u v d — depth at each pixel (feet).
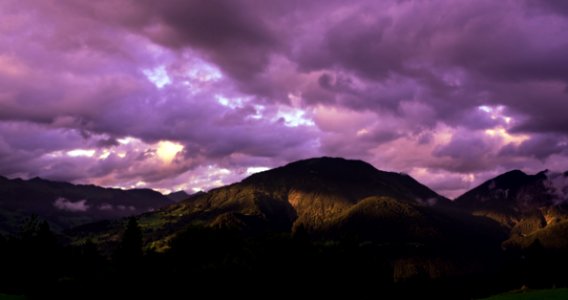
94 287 404.36
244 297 403.34
